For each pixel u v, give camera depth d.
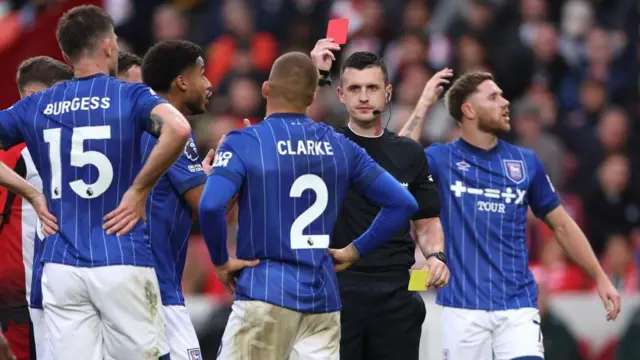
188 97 24.67
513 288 29.16
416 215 26.41
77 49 22.36
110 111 21.94
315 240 22.12
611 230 46.81
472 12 53.12
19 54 34.38
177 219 24.31
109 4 56.50
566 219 30.06
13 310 26.83
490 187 29.48
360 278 26.00
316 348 22.22
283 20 55.06
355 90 26.17
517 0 54.12
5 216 26.59
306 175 22.05
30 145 22.34
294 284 21.91
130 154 21.97
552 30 56.22
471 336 29.11
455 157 29.75
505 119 29.69
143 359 21.97
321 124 22.67
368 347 26.31
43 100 22.30
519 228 29.56
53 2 38.00
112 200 21.92
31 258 26.25
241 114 48.78
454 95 30.05
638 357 36.81
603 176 47.00
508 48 52.72
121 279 21.73
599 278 29.84
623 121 50.91
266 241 21.95
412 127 28.84
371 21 53.06
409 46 50.34
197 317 35.16
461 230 29.41
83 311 22.05
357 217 25.92
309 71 22.47
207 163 26.03
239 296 22.09
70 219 21.94
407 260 26.39
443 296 29.53
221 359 22.27
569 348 36.38
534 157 30.12
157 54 24.53
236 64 51.06
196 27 56.97
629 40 56.94
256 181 21.88
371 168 22.75
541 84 54.78
